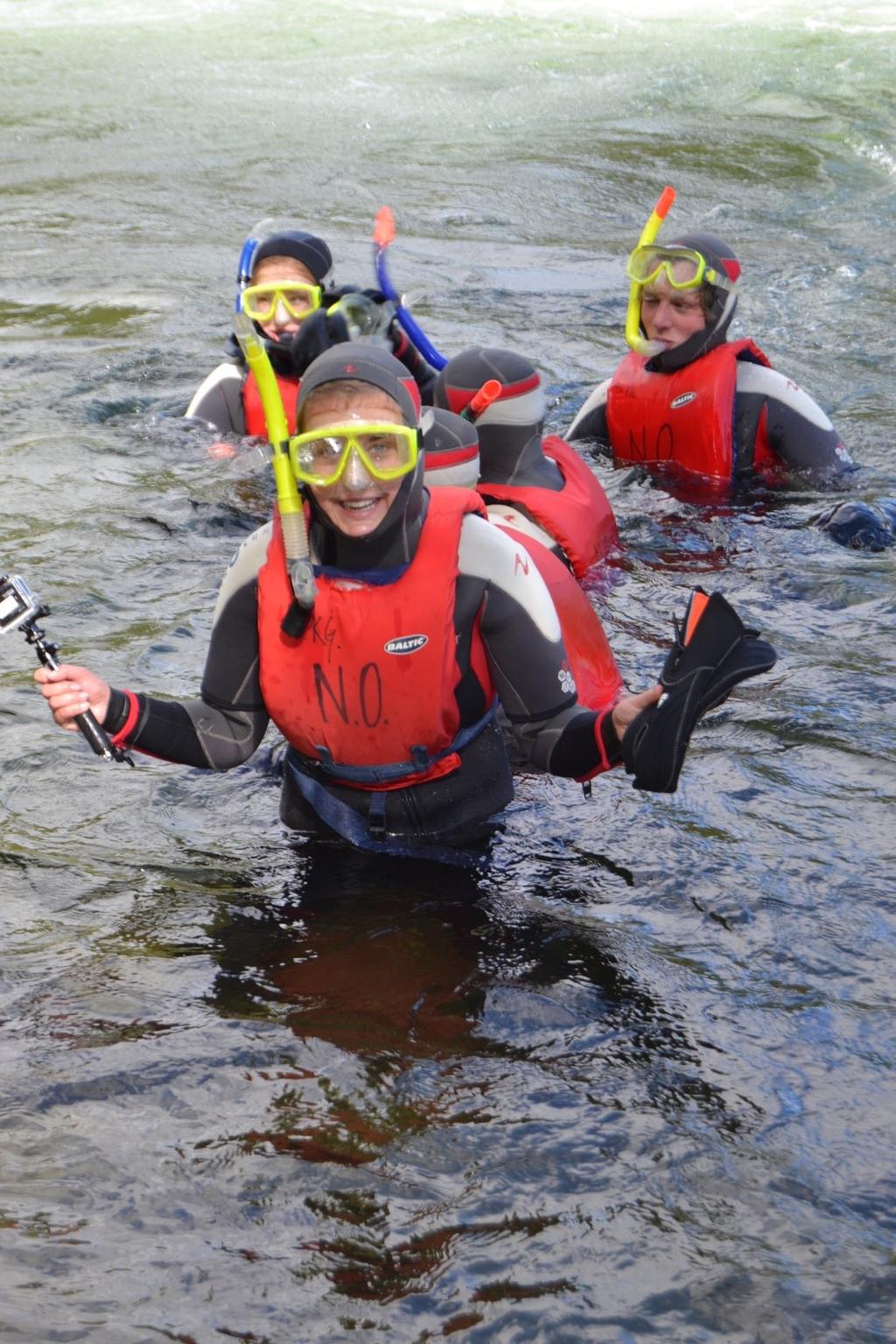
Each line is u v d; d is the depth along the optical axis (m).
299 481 2.87
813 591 4.55
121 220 9.71
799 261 8.70
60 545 4.86
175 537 4.96
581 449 5.78
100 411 6.22
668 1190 2.15
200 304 7.90
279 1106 2.32
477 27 16.83
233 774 3.49
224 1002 2.60
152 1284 1.97
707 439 5.40
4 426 6.02
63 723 2.91
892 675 3.97
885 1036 2.51
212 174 10.93
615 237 9.34
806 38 15.95
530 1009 2.58
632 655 4.10
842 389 6.57
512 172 10.92
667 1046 2.48
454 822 3.14
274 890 3.01
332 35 16.48
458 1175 2.17
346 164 11.20
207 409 6.01
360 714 2.93
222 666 3.03
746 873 3.03
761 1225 2.09
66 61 15.05
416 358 5.21
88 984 2.66
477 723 3.10
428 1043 2.48
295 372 5.79
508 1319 1.92
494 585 2.95
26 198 10.27
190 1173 2.17
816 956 2.74
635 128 12.23
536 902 2.95
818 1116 2.31
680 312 5.44
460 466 3.79
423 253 8.93
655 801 3.33
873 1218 2.10
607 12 17.80
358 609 2.87
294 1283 1.97
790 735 3.63
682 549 4.86
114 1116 2.29
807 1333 1.91
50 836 3.22
